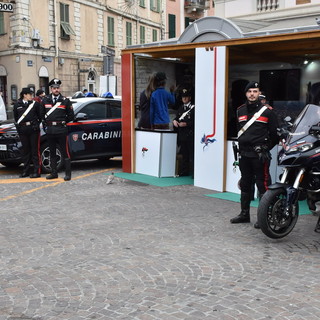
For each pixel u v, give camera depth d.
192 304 3.82
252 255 5.04
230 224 6.27
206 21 8.50
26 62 25.28
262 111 5.93
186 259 4.90
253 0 13.48
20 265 4.71
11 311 3.71
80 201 7.57
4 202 7.49
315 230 5.88
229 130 10.23
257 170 6.05
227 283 4.27
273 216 5.31
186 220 6.45
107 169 11.06
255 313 3.67
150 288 4.14
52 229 5.97
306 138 5.21
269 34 7.53
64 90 27.92
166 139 9.76
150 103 10.16
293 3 12.66
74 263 4.77
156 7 37.41
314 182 5.34
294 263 4.81
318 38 7.11
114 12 31.91
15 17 24.88
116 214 6.75
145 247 5.28
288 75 10.59
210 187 8.62
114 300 3.90
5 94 26.11
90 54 29.81
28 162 9.81
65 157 9.46
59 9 27.14
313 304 3.84
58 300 3.90
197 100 8.67
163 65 10.54
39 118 9.54
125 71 10.10
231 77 11.34
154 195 8.09
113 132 11.16
